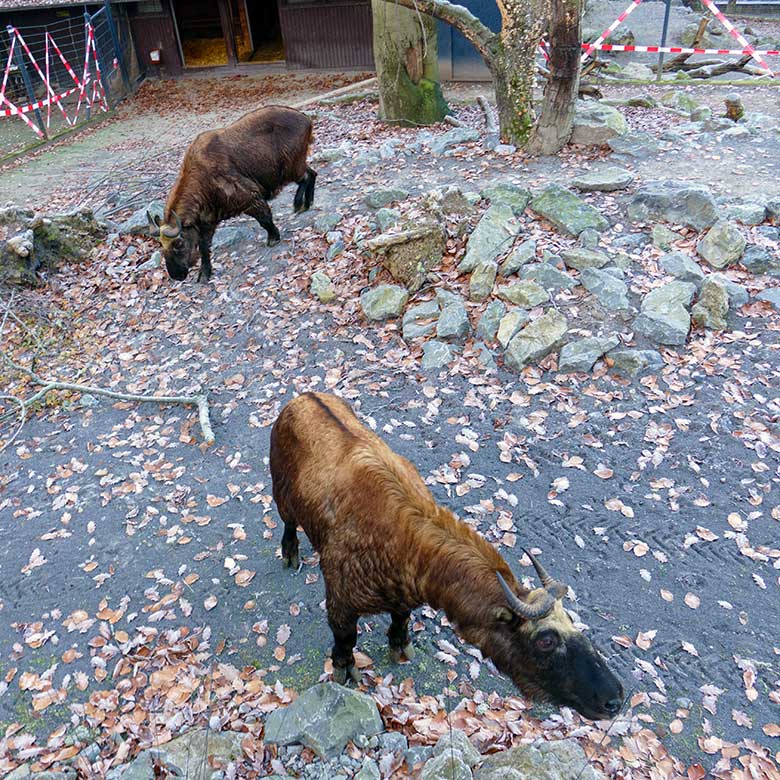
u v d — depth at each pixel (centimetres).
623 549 368
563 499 395
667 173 641
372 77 1276
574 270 525
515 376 473
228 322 572
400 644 323
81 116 1224
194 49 1471
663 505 388
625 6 1402
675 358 463
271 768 286
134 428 493
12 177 933
